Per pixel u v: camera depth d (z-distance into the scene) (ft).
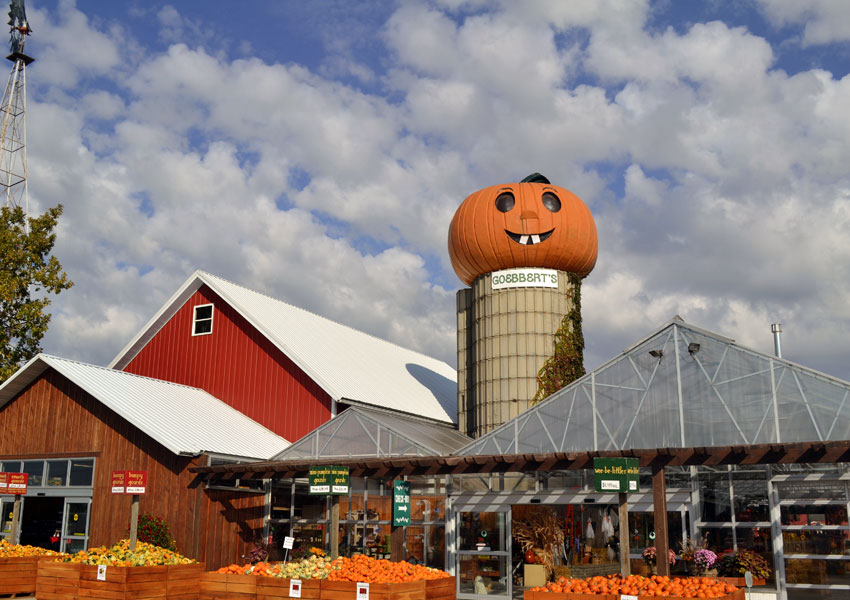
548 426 78.38
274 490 92.84
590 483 75.92
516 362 108.47
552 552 77.25
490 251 111.24
